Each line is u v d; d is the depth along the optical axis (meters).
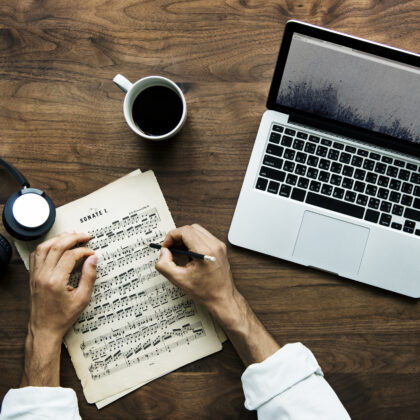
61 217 0.86
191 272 0.80
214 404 0.85
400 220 0.83
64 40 0.88
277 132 0.83
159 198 0.86
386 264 0.83
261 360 0.79
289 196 0.83
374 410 0.85
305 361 0.76
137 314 0.86
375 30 0.87
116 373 0.85
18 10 0.88
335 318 0.86
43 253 0.82
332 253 0.83
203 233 0.82
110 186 0.86
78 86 0.88
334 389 0.85
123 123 0.87
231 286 0.82
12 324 0.85
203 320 0.85
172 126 0.82
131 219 0.86
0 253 0.80
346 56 0.71
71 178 0.87
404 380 0.85
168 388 0.85
